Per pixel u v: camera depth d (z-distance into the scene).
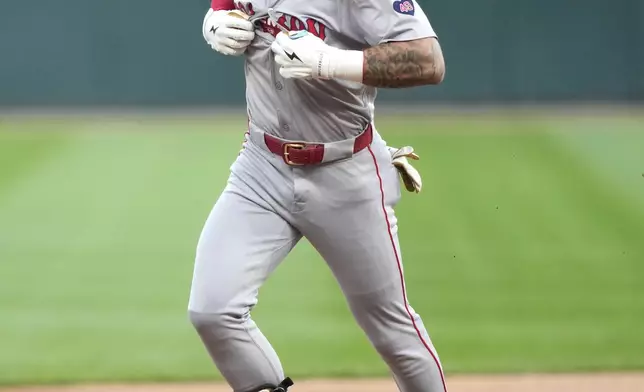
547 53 64.38
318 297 25.92
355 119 12.53
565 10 63.84
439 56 11.88
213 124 59.09
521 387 18.95
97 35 63.69
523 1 63.81
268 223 12.71
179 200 39.12
